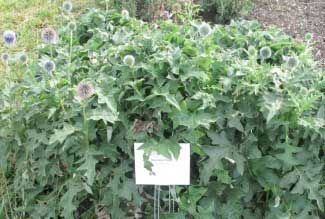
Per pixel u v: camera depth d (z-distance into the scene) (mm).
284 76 3098
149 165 2957
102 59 3578
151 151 2939
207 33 3693
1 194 3660
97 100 3094
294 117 3033
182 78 3113
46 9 6355
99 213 3199
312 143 3088
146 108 3119
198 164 3148
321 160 3145
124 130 3127
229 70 3232
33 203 3387
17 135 3316
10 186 3652
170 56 3182
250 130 3119
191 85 3188
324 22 6164
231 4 6070
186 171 3012
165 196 3182
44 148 3246
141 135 3025
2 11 6352
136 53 3406
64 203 3035
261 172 3119
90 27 4387
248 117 3115
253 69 3168
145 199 3227
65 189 3289
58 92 3170
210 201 3160
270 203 3158
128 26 4383
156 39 3639
